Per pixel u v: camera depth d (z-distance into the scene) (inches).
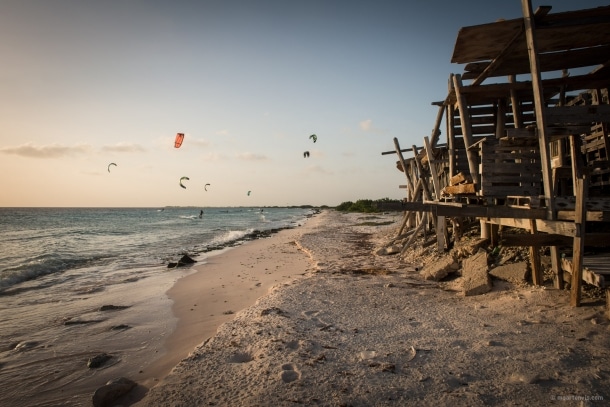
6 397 169.0
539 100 232.1
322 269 431.8
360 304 272.2
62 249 786.8
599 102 387.2
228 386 154.6
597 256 267.1
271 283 393.7
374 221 1503.4
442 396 138.0
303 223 1876.2
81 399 166.9
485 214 226.2
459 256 367.2
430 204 228.8
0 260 611.8
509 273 290.7
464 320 221.9
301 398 141.3
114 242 948.0
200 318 280.4
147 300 340.2
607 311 196.2
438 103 416.8
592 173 338.3
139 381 179.6
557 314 212.7
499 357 166.9
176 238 1067.3
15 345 231.8
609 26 253.0
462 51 295.1
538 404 129.3
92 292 377.4
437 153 530.9
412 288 316.2
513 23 254.8
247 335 212.2
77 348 225.1
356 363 170.2
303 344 194.7
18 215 3346.5
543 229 233.6
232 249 757.9
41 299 349.7
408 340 195.9
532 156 287.4
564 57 312.8
